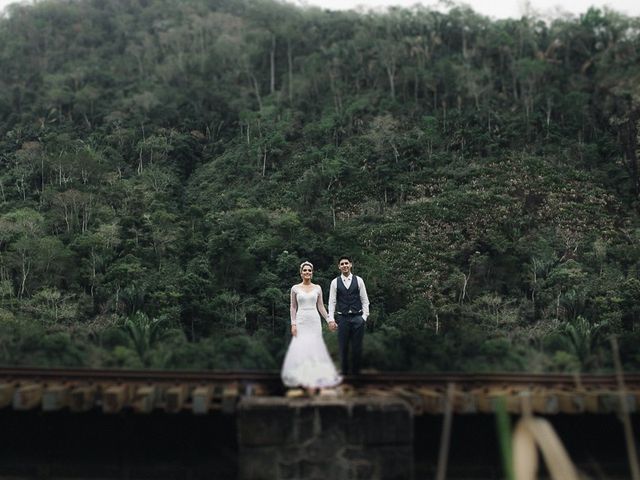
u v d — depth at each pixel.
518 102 78.69
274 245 55.34
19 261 50.09
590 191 66.25
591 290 47.47
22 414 5.47
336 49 88.94
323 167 70.44
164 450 5.44
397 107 79.56
